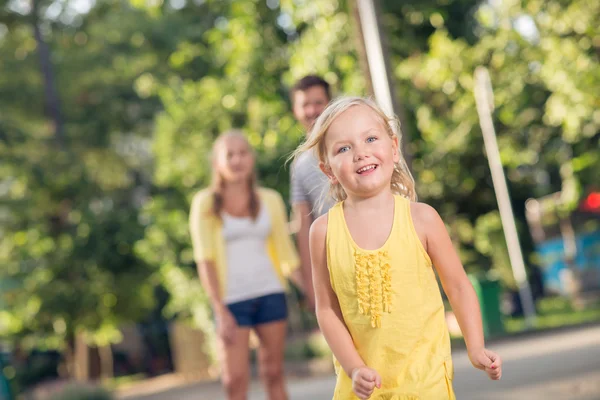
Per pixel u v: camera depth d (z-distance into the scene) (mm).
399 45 22578
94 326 30453
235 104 24188
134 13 37281
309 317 33031
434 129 26594
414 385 4094
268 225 7945
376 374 3975
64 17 37125
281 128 22656
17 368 33969
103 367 35312
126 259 30891
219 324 7812
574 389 10516
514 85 23031
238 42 21656
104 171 36375
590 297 37656
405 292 4160
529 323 25656
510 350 17641
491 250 32156
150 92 33750
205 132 27375
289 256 8055
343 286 4234
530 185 33562
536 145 27281
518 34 21250
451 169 29016
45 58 36438
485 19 22141
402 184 4508
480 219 31906
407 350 4145
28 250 30609
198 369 28031
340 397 4250
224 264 7848
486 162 29344
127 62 37625
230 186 7883
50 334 30531
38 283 30188
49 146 34062
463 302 4227
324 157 4379
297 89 7457
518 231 33000
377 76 11148
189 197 28500
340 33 19156
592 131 20500
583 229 41219
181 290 28750
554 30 18453
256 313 7883
